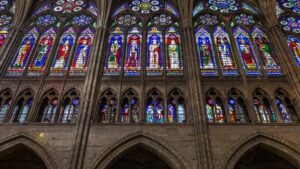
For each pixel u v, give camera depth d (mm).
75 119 19719
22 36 25406
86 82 20891
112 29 26312
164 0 28609
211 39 25328
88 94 20062
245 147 17688
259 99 20750
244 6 28125
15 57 23688
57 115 19859
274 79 21797
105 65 23156
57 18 27156
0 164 19625
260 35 25625
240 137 17969
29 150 17953
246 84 21438
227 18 27031
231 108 20344
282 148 17672
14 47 23984
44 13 27516
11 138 17922
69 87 21453
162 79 22016
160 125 18734
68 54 24203
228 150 17375
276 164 19719
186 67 22500
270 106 20391
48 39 25516
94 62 22094
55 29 26375
